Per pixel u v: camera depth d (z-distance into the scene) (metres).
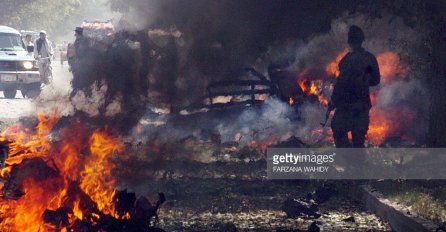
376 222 21.16
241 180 28.44
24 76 70.06
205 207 23.09
